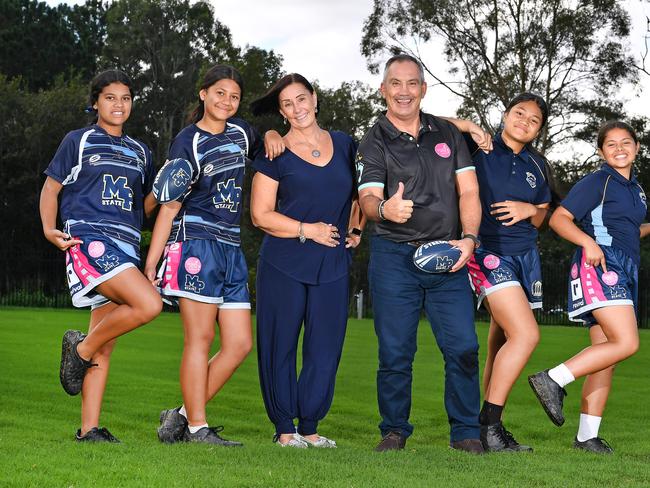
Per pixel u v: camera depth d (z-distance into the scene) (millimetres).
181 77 51500
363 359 11688
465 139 5672
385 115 5496
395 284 5340
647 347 14727
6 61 50625
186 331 5371
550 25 32625
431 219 5312
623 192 5680
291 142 5559
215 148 5367
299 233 5383
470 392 5324
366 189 5305
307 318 5496
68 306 28594
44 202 5227
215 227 5375
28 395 7570
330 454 4758
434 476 4168
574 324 26141
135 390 8141
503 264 5617
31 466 4121
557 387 5508
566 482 4125
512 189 5684
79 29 61250
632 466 4672
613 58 32250
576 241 5605
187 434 5391
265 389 5508
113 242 5180
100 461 4281
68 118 38375
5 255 30797
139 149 5430
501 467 4484
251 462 4387
